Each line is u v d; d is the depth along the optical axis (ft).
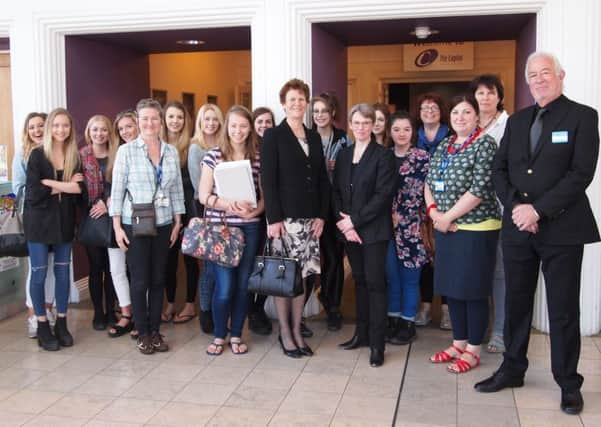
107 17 17.33
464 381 12.70
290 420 11.10
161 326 16.46
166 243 14.42
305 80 16.53
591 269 15.20
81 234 15.21
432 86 34.01
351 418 11.16
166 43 21.47
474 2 15.46
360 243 13.44
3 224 14.96
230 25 16.94
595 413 11.24
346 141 15.76
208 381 12.84
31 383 12.83
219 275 14.07
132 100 22.61
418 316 16.33
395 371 13.26
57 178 14.47
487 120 13.55
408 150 14.82
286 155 13.39
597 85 14.74
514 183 11.27
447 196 12.78
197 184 15.46
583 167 10.62
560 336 11.30
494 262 12.93
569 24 14.76
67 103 18.58
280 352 14.46
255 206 13.57
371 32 19.10
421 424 10.91
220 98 35.70
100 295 16.11
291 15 16.21
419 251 14.62
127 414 11.41
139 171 13.92
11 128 19.67
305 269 13.74
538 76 10.83
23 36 17.87
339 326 16.07
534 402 11.71
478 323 13.16
